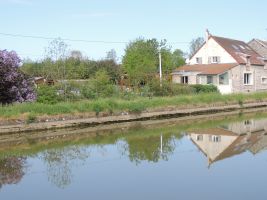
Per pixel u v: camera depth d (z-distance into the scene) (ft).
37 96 82.58
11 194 34.17
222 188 34.91
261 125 81.82
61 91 89.66
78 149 55.77
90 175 40.40
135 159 48.01
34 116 72.74
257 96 127.95
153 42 184.14
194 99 106.22
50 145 59.41
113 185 36.47
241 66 147.84
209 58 155.22
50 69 116.57
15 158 49.73
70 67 125.80
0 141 63.31
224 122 88.17
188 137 65.82
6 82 75.25
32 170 42.98
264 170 41.39
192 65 156.76
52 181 38.19
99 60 177.27
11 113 70.49
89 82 101.45
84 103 82.74
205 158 48.03
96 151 53.88
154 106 94.89
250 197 32.22
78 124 79.20
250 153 50.90
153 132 72.59
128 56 172.55
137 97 100.63
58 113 76.69
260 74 159.84
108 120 84.64
